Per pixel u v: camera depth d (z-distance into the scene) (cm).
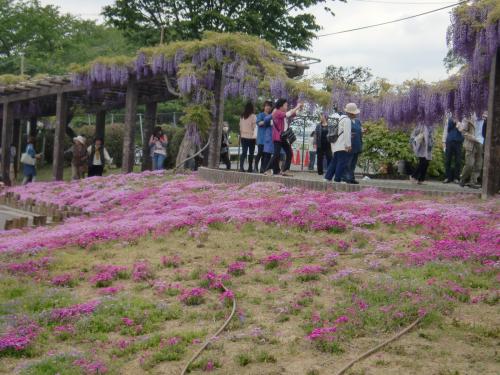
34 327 693
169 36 3322
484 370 536
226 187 1515
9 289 842
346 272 815
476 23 1254
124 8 3375
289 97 1856
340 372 537
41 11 4200
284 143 1565
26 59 4006
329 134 1404
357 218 1076
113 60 2166
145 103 2555
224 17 3133
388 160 2309
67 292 822
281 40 3394
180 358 604
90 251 1048
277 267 873
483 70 1295
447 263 823
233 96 1950
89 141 3362
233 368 571
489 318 655
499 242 885
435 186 1594
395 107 1590
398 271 805
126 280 876
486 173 1238
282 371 558
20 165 3362
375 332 632
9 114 2897
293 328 660
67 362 598
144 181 1848
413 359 563
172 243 1045
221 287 796
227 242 1016
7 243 1148
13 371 600
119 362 601
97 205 1590
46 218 1454
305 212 1113
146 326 691
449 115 1602
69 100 2778
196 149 2070
